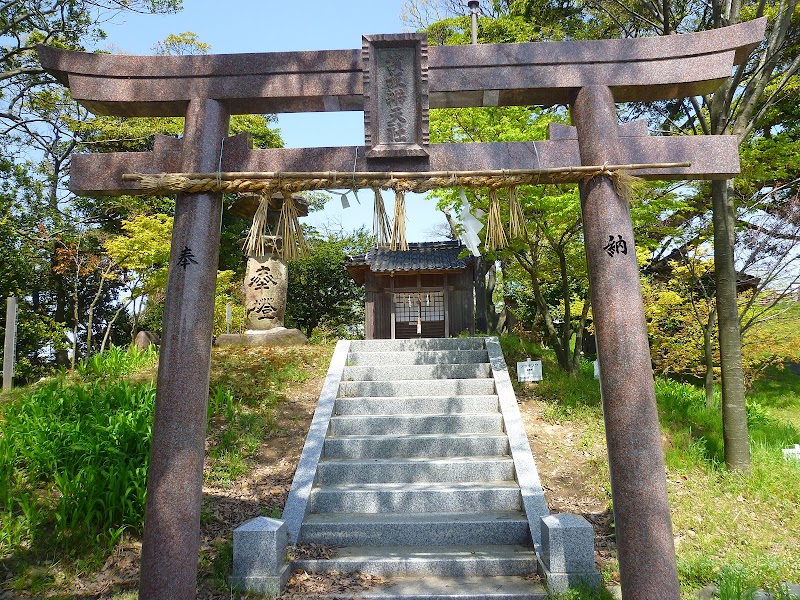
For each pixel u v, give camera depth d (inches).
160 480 133.2
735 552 185.0
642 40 151.2
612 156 146.7
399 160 150.3
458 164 149.9
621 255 142.5
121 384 272.7
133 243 571.8
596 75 150.4
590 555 162.6
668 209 363.9
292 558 179.8
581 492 228.4
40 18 496.4
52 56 150.6
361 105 157.4
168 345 139.3
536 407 313.6
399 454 248.2
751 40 146.4
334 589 166.6
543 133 354.9
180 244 144.3
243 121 789.9
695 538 192.7
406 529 194.9
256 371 351.3
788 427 341.4
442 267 607.5
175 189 144.3
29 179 616.4
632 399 135.9
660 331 481.4
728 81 277.6
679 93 155.2
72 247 675.4
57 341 672.4
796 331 422.9
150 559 130.3
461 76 150.5
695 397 379.6
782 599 148.1
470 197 347.6
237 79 151.4
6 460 209.0
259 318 460.8
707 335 359.9
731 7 283.0
